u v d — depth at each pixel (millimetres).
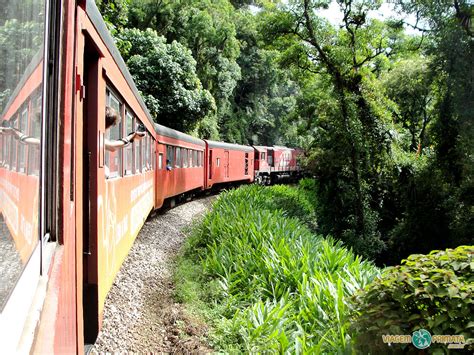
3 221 1313
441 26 17625
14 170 1457
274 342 5215
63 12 2236
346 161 18797
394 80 26062
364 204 18641
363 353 3926
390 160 19422
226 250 9141
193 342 5703
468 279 3641
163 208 15062
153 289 7707
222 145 23531
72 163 2812
